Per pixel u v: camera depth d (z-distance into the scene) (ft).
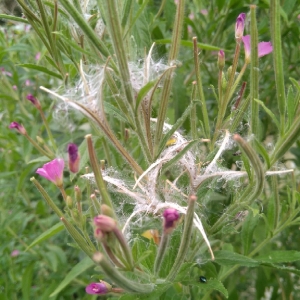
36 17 0.61
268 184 0.96
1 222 1.11
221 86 0.56
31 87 1.28
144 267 0.53
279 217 0.74
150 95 0.50
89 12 0.67
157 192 0.53
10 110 1.23
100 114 0.48
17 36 1.26
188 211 0.41
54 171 0.51
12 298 1.14
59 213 0.50
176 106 0.92
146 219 0.58
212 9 1.04
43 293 1.03
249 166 0.52
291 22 0.94
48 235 0.75
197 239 0.62
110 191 0.62
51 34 0.61
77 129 1.04
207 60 1.05
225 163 0.78
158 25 0.96
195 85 0.57
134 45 0.64
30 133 1.08
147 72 0.50
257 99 0.48
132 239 0.59
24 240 1.18
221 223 0.59
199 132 0.81
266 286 1.01
